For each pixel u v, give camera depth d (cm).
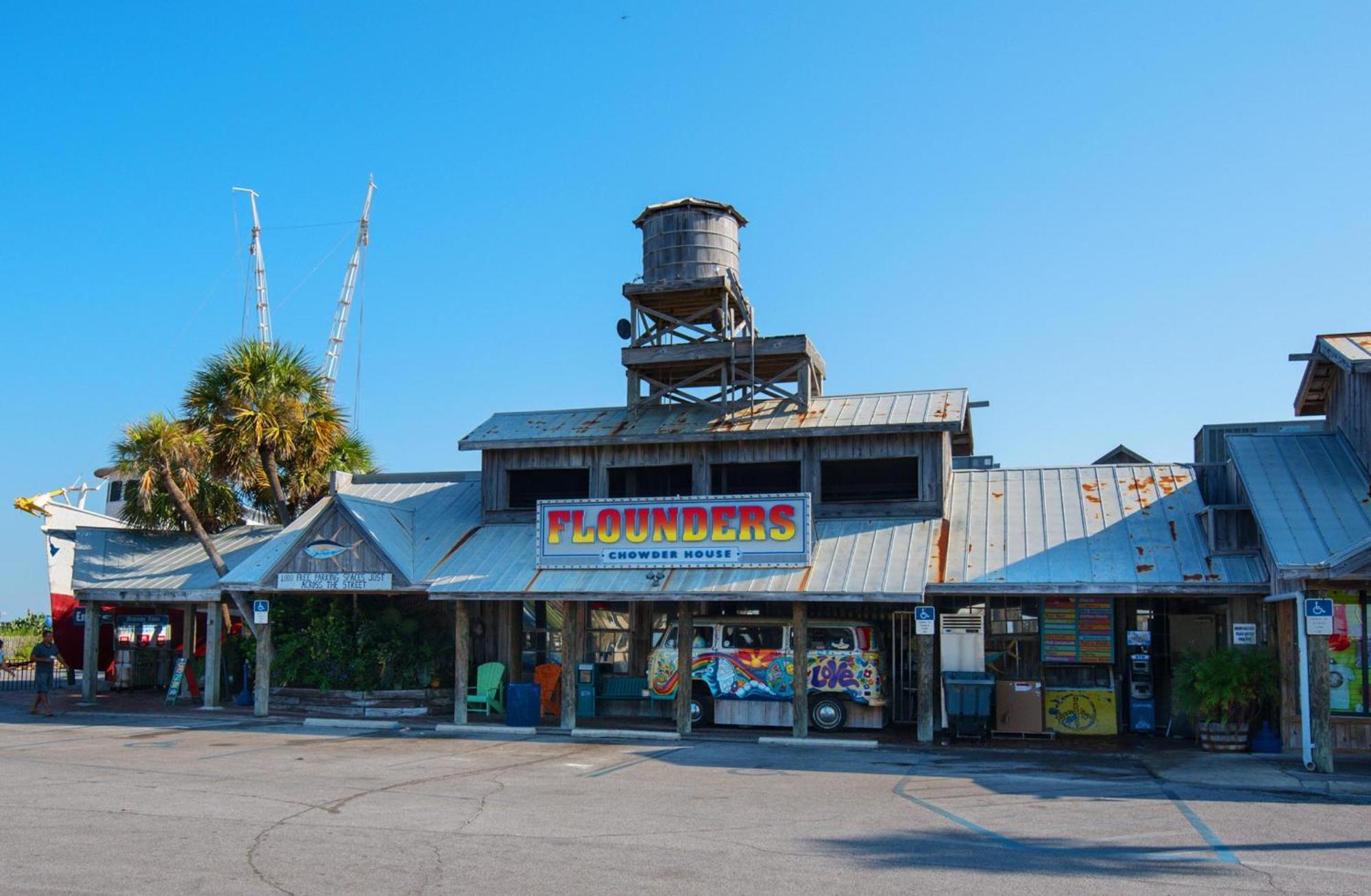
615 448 2366
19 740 1883
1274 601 1816
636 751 1816
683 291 2338
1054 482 2259
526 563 2188
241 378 2739
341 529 2227
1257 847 1070
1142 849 1058
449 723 2186
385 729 2122
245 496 3000
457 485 2698
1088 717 2012
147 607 3164
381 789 1388
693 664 2120
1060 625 2056
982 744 1898
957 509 2198
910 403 2272
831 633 2067
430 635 2434
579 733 2019
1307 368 2106
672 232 2402
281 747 1825
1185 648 2080
